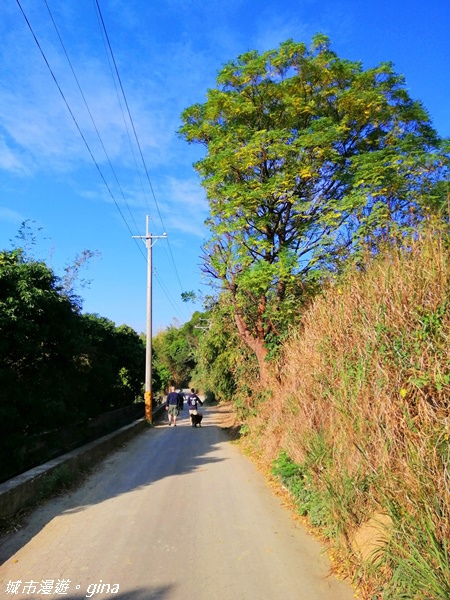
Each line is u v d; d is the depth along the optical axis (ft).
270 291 39.91
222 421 76.79
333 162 35.27
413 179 32.89
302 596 12.35
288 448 25.14
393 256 19.10
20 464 29.81
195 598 12.42
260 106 39.11
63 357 35.29
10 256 32.19
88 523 19.33
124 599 12.47
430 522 10.36
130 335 86.12
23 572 14.37
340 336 20.01
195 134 40.96
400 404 13.34
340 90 37.47
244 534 17.44
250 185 37.09
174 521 19.33
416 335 13.94
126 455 39.47
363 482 14.65
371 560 12.41
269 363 36.81
